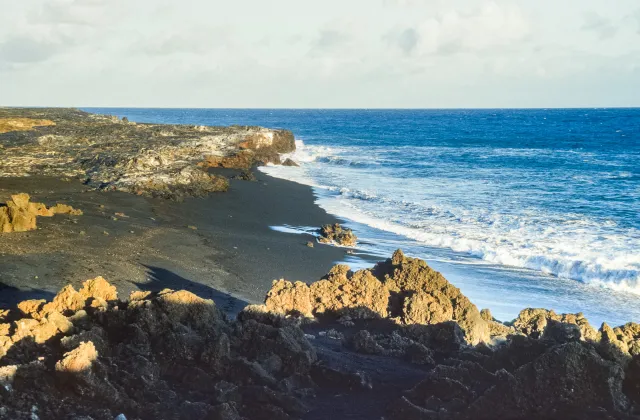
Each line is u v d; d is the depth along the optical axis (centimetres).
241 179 3775
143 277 1530
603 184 3938
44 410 569
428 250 2148
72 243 1775
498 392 567
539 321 980
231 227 2392
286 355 711
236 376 672
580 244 2170
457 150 6850
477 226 2531
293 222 2603
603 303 1573
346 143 7981
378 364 777
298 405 623
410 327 899
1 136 4256
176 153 4225
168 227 2212
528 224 2566
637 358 607
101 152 3738
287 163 4938
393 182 4006
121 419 553
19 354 655
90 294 858
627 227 2502
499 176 4378
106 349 685
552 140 8662
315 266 1852
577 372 551
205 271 1662
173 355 695
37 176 3033
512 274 1842
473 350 770
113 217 2225
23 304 816
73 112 7388
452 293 986
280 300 981
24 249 1656
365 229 2495
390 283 1033
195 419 583
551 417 542
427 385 639
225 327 783
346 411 626
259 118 19575
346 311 991
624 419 525
